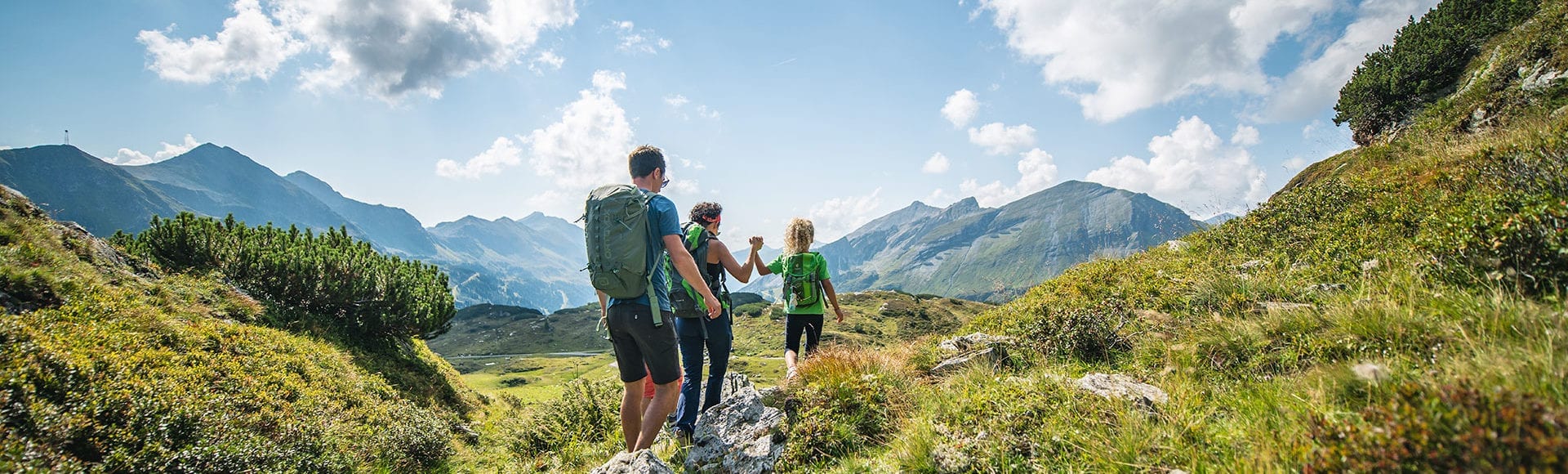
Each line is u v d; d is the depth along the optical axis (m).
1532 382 2.62
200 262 19.66
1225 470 2.89
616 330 4.62
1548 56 11.72
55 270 11.91
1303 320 4.45
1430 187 7.62
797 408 5.26
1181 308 6.34
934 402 4.92
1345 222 7.61
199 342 12.17
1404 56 20.17
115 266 14.93
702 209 5.88
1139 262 10.16
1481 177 6.81
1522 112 10.71
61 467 5.70
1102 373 5.11
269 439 8.74
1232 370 4.32
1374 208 7.72
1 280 10.11
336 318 21.50
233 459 7.37
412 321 23.17
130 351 9.92
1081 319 6.03
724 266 5.77
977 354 6.15
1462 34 18.59
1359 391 3.19
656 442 5.91
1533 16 15.66
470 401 22.58
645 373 5.02
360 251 23.41
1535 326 3.20
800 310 7.17
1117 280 8.84
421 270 27.11
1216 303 5.97
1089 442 3.51
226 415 8.81
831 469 4.31
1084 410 3.89
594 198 4.54
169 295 14.67
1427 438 2.19
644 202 4.45
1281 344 4.34
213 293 17.06
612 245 4.32
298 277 20.58
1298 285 5.83
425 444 11.98
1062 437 3.67
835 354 6.43
